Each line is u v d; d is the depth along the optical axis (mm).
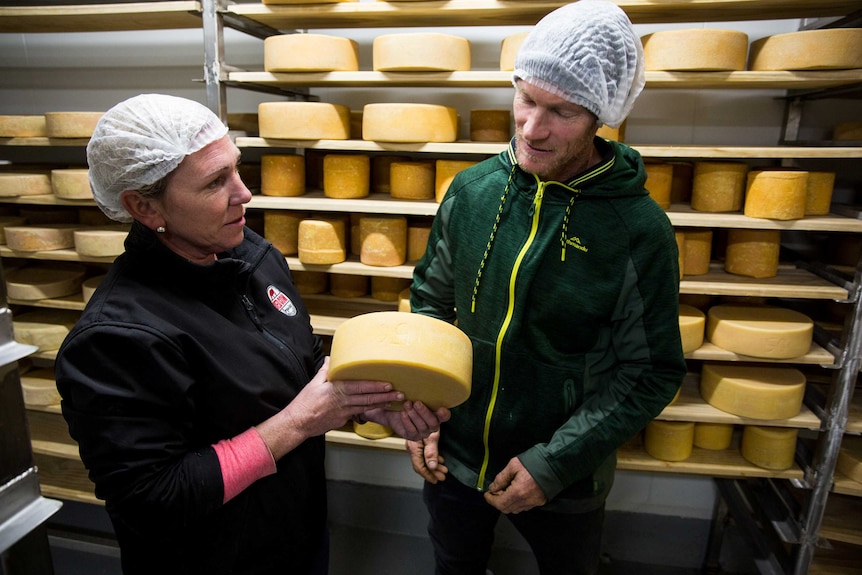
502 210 1002
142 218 786
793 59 1262
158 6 1502
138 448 711
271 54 1463
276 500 882
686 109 1700
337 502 2168
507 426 1062
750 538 1669
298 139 1519
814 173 1391
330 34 1844
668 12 1388
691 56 1266
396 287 1679
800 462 1537
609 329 1022
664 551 2021
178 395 745
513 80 892
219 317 828
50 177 1731
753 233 1438
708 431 1595
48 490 1920
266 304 941
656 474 1979
